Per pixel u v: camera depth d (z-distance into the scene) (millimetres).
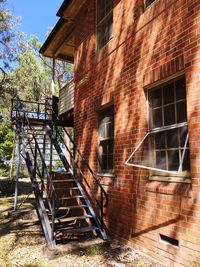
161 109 5219
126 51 6246
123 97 6230
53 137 9336
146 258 5023
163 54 5004
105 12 7680
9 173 26906
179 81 4828
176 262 4379
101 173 7180
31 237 6645
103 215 6750
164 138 5090
